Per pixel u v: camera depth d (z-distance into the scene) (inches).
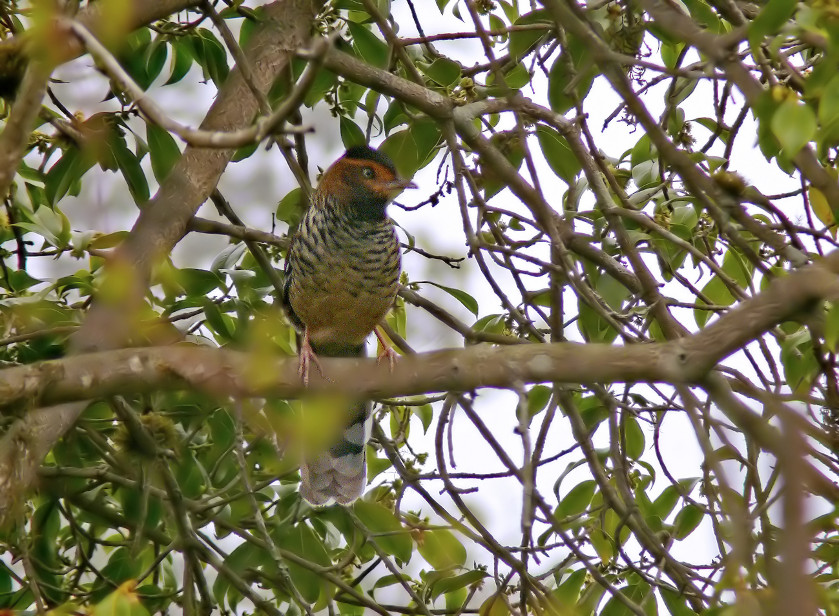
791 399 331.3
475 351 298.0
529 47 406.6
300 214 473.1
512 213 396.2
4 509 289.0
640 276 377.1
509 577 393.4
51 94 396.5
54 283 397.4
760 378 380.5
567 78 402.9
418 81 409.1
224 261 419.8
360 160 428.1
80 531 417.4
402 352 456.8
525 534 379.9
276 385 303.6
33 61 244.4
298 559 410.6
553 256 402.6
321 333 445.7
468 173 391.5
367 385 303.9
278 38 408.8
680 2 385.1
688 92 424.8
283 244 430.0
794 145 254.2
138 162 414.0
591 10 392.5
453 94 428.8
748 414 285.3
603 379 288.0
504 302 401.7
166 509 431.2
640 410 391.9
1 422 334.6
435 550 427.8
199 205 381.7
